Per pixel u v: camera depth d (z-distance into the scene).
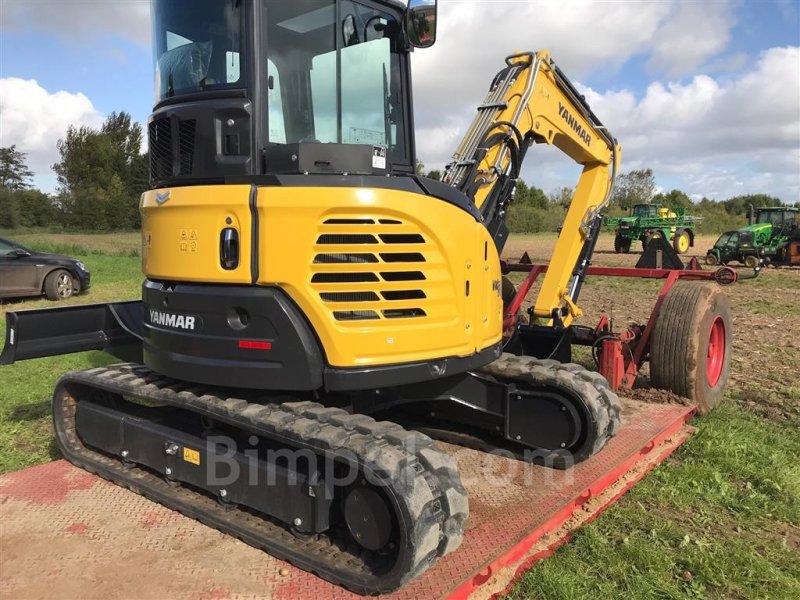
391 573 2.73
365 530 2.88
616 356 5.56
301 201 3.01
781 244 24.03
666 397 5.70
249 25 3.15
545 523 3.51
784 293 15.88
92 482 4.07
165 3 3.58
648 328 5.92
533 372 4.23
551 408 4.20
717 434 5.17
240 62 3.19
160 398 3.68
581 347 8.55
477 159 4.40
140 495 3.85
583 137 5.75
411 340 3.25
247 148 3.18
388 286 3.19
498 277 4.10
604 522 3.88
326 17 3.45
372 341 3.15
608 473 4.14
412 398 4.27
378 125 3.69
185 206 3.26
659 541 3.69
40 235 43.19
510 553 3.21
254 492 3.27
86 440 4.34
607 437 4.28
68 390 4.45
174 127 3.39
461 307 3.46
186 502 3.57
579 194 6.07
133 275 19.08
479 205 4.47
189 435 3.65
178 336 3.39
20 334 4.28
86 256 27.52
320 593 2.85
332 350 3.10
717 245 25.14
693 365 5.56
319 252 3.07
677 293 5.81
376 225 3.12
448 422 5.00
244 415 3.22
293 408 3.25
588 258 6.14
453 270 3.39
